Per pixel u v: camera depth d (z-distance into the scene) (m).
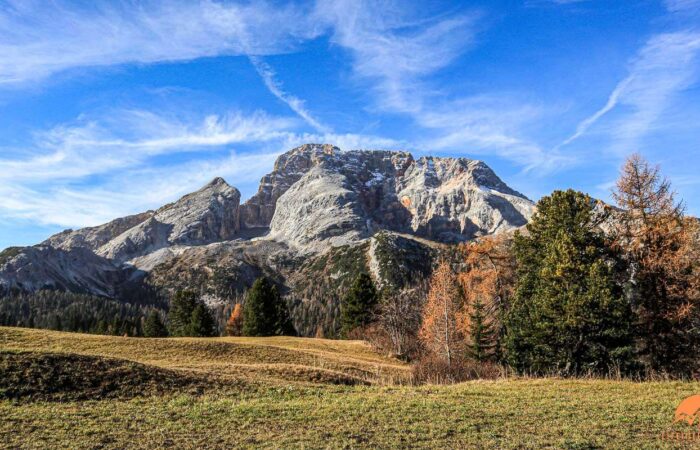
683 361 30.67
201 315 88.88
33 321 146.25
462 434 15.95
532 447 14.52
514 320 38.28
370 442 15.13
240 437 15.89
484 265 50.59
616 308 30.72
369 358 56.41
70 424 17.17
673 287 30.33
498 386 25.73
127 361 26.05
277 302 90.12
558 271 33.28
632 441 15.03
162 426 17.22
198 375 26.14
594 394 22.36
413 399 21.83
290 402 21.66
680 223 31.48
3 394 20.20
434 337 48.16
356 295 83.75
